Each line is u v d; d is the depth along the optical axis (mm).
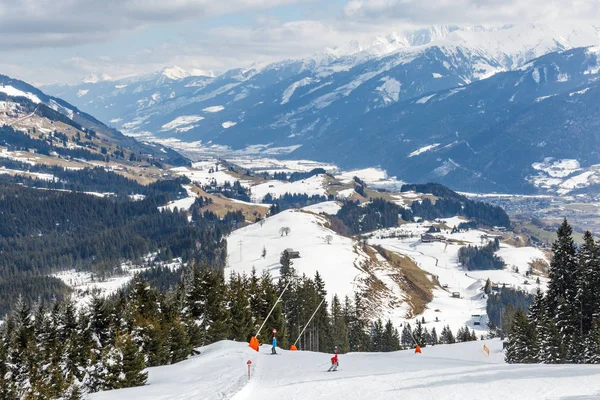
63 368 85188
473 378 53250
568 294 122062
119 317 98500
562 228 126250
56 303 106625
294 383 55969
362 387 52031
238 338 123812
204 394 54188
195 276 120500
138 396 55688
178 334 93000
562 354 111250
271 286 142375
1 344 90812
